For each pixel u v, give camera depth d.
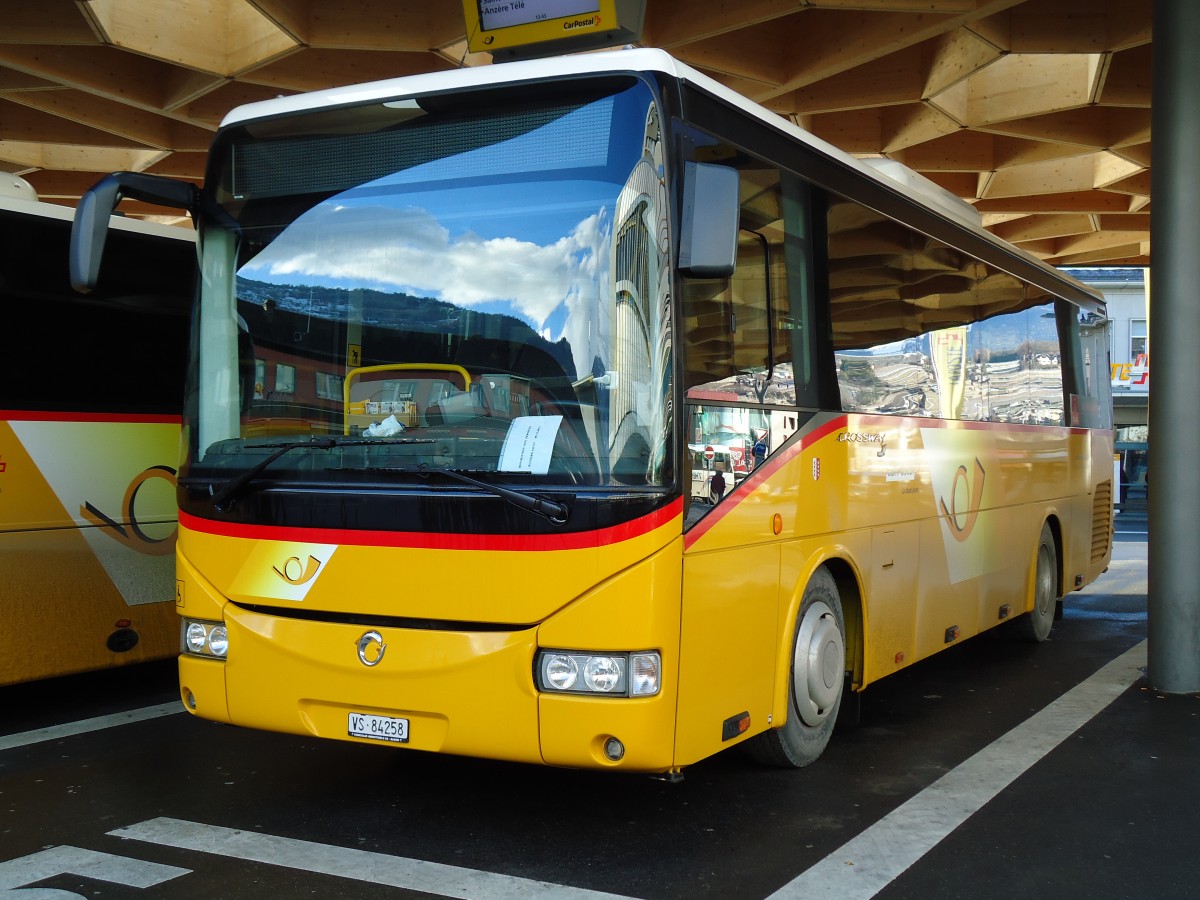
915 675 8.52
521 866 4.52
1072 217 19.47
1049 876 4.49
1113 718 7.13
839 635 5.99
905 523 6.81
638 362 4.35
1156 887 4.39
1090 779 5.81
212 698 4.90
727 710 4.84
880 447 6.48
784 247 5.51
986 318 8.56
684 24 10.90
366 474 4.59
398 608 4.49
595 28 6.26
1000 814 5.23
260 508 4.79
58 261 7.04
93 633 7.16
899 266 6.95
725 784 5.64
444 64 12.27
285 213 5.04
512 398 4.47
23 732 6.68
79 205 4.79
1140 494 36.88
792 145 5.68
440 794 5.45
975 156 15.48
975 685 8.16
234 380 5.03
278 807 5.25
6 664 6.68
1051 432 10.01
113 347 7.33
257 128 5.14
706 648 4.62
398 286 4.75
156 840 4.80
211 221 5.20
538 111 4.65
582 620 4.24
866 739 6.59
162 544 7.59
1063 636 10.36
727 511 4.79
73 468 7.06
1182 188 7.69
